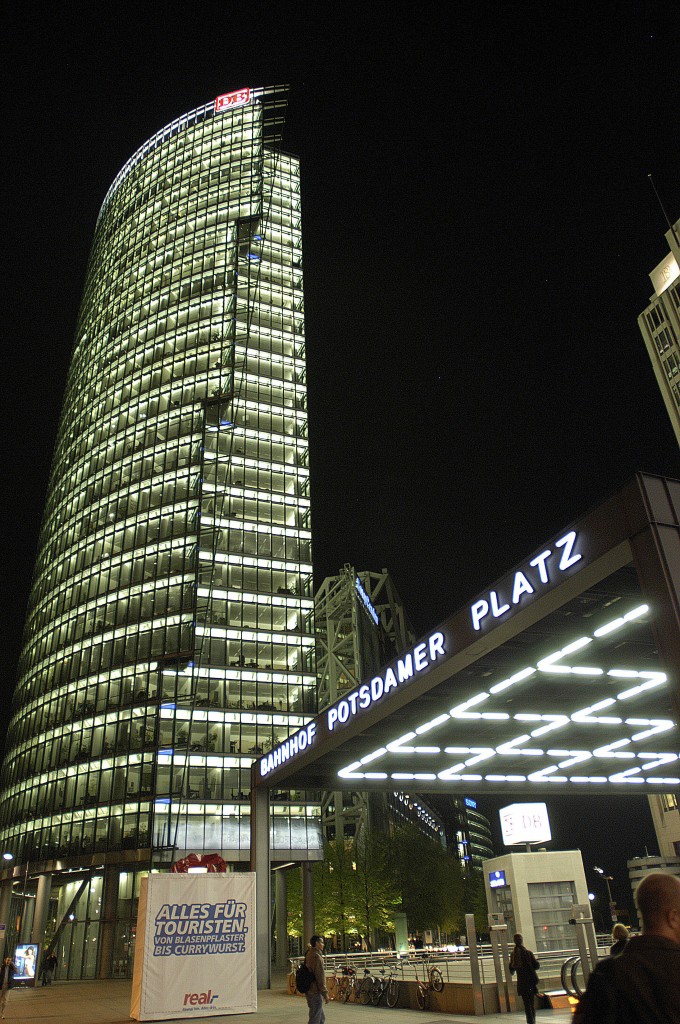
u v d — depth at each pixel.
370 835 78.88
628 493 14.73
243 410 92.75
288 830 70.31
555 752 29.16
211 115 124.81
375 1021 19.52
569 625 18.62
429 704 23.89
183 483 87.88
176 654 76.62
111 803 71.00
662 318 119.31
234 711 75.12
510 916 24.06
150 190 121.00
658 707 24.78
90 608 85.62
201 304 102.06
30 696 88.25
